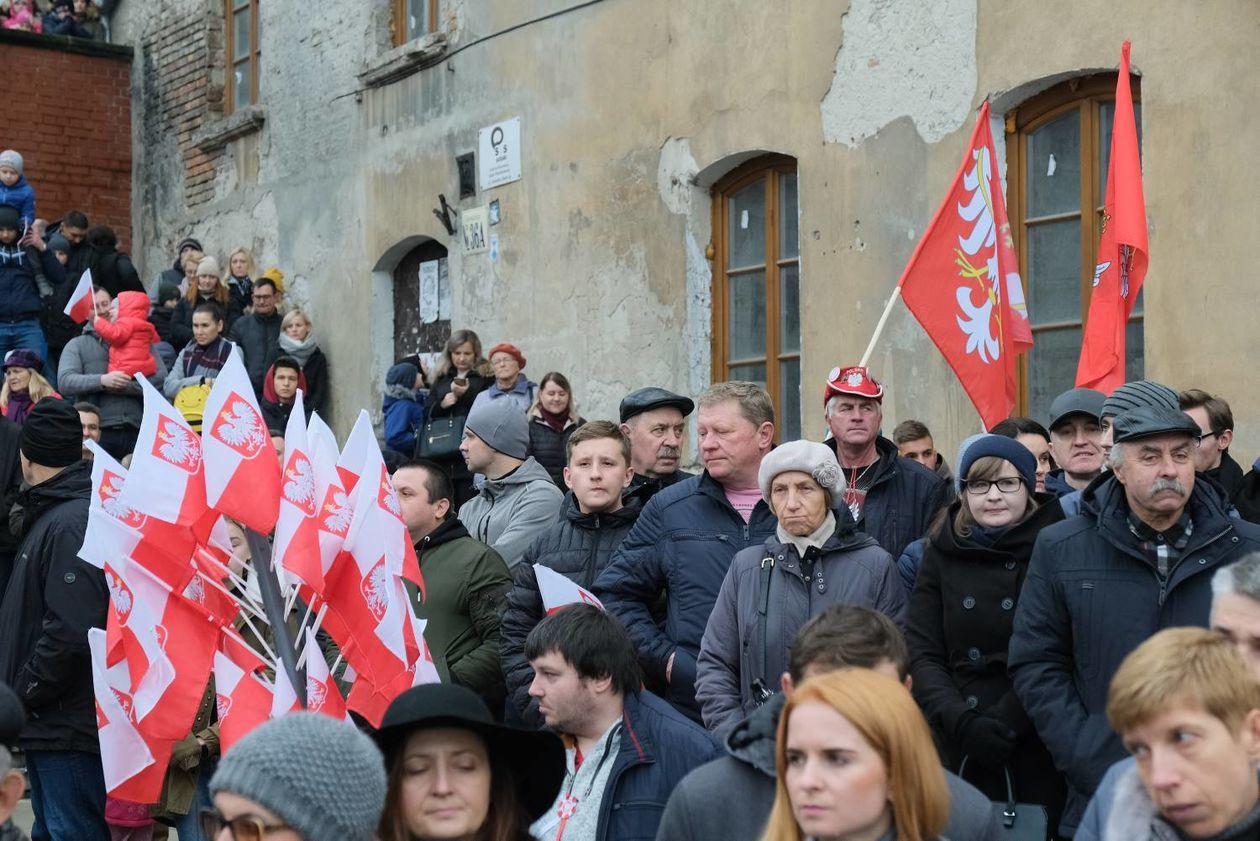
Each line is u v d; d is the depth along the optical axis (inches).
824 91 359.3
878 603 189.9
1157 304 294.8
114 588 174.9
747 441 212.4
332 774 115.5
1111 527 176.1
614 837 163.0
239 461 173.5
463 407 396.2
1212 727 117.5
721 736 170.4
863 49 350.9
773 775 139.0
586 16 423.8
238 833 114.2
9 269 507.8
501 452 262.5
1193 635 121.6
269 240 554.6
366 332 507.8
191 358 488.1
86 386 460.1
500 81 453.4
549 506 258.8
